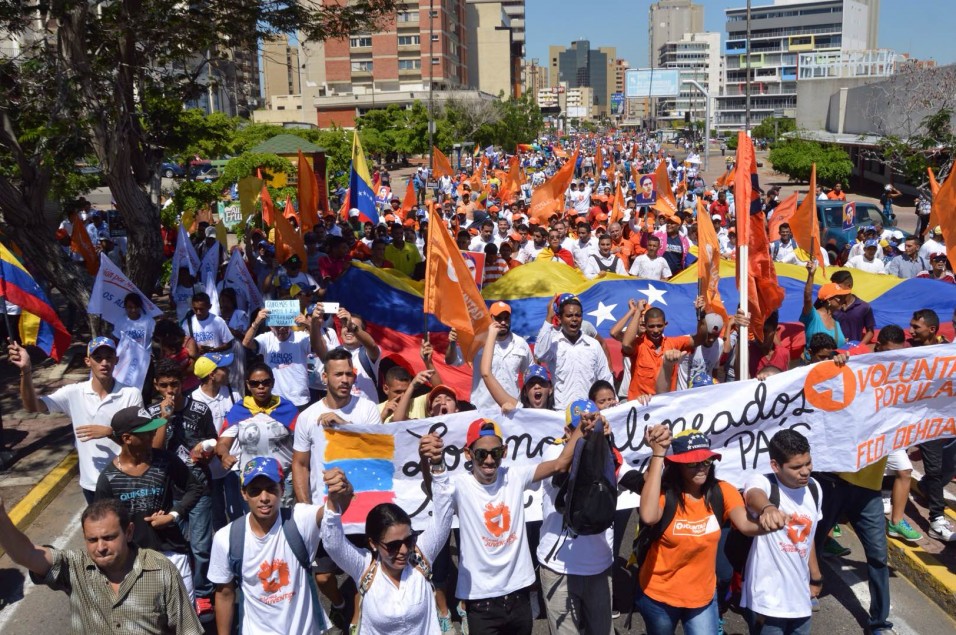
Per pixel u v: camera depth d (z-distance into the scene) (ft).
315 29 47.16
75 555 13.33
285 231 41.78
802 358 28.27
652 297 32.86
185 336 28.81
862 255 48.37
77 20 37.04
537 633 19.49
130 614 13.32
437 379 21.66
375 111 181.68
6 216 37.32
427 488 16.90
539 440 18.71
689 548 15.11
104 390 21.24
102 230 62.90
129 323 29.25
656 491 15.02
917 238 44.70
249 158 81.51
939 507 22.34
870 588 18.74
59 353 26.78
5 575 22.41
